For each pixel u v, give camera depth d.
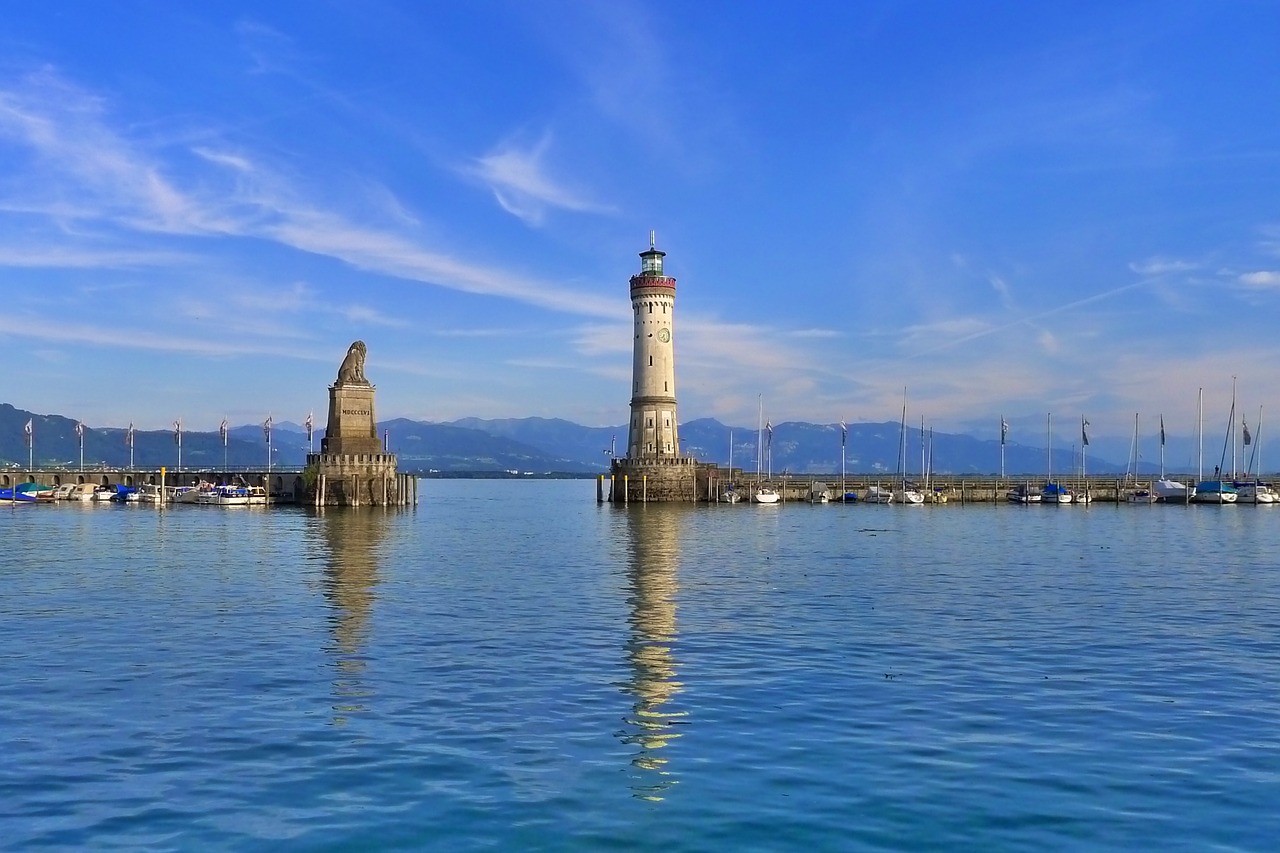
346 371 158.50
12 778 24.12
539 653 38.34
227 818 21.84
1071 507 172.62
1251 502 181.25
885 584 60.78
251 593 55.41
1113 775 24.41
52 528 113.06
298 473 174.12
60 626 43.97
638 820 21.75
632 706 30.47
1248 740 27.12
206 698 31.23
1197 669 35.75
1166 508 170.00
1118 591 57.88
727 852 20.23
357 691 32.22
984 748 26.41
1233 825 21.48
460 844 20.58
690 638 41.56
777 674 34.75
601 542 95.12
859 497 183.25
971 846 20.48
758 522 128.38
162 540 95.12
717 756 25.75
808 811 22.20
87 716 29.16
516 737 27.31
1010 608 50.50
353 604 51.16
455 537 101.50
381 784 23.81
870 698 31.42
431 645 39.88
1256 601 53.66
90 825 21.47
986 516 145.50
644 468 171.62
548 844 20.58
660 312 172.88
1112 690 32.53
